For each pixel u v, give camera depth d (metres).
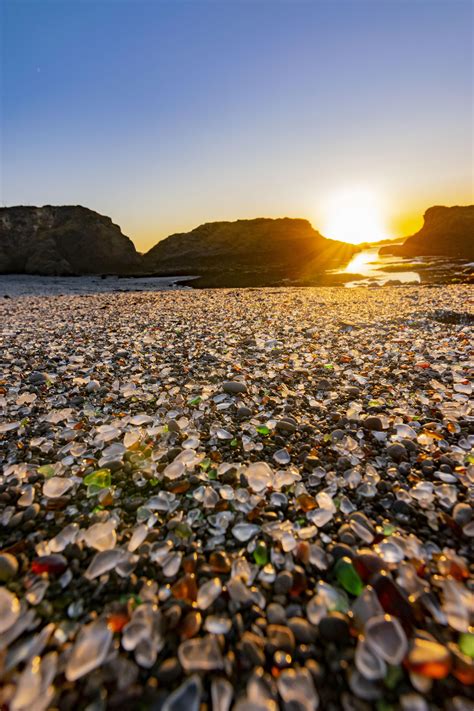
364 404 3.74
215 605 1.53
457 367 4.82
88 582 1.66
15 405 3.86
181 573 1.71
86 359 5.73
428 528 1.98
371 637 1.32
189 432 3.12
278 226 77.12
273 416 3.47
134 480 2.46
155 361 5.52
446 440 2.92
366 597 1.51
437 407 3.57
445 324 7.95
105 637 1.37
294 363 5.21
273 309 11.14
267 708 1.14
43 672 1.27
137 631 1.39
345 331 7.47
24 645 1.37
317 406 3.70
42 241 52.62
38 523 2.07
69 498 2.28
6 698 1.19
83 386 4.45
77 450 2.86
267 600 1.56
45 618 1.49
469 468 2.47
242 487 2.37
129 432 3.09
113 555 1.78
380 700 1.18
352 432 3.11
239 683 1.24
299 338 6.90
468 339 6.43
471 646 1.34
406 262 45.59
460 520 2.00
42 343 7.05
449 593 1.54
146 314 10.96
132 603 1.53
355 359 5.34
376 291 16.39
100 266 56.53
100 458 2.73
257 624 1.44
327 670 1.27
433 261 44.47
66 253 54.59
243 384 4.18
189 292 20.17
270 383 4.41
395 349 5.88
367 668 1.25
